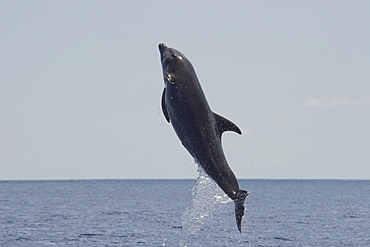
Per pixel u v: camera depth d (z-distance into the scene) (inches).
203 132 1825.8
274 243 4360.2
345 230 5236.2
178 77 1847.9
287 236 4766.2
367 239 4618.6
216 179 1856.5
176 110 1833.2
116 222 5979.3
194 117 1820.9
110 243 4345.5
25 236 4773.6
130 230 5187.0
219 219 6250.0
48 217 6673.2
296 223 5861.2
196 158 1867.6
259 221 6058.1
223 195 2003.0
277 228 5354.3
